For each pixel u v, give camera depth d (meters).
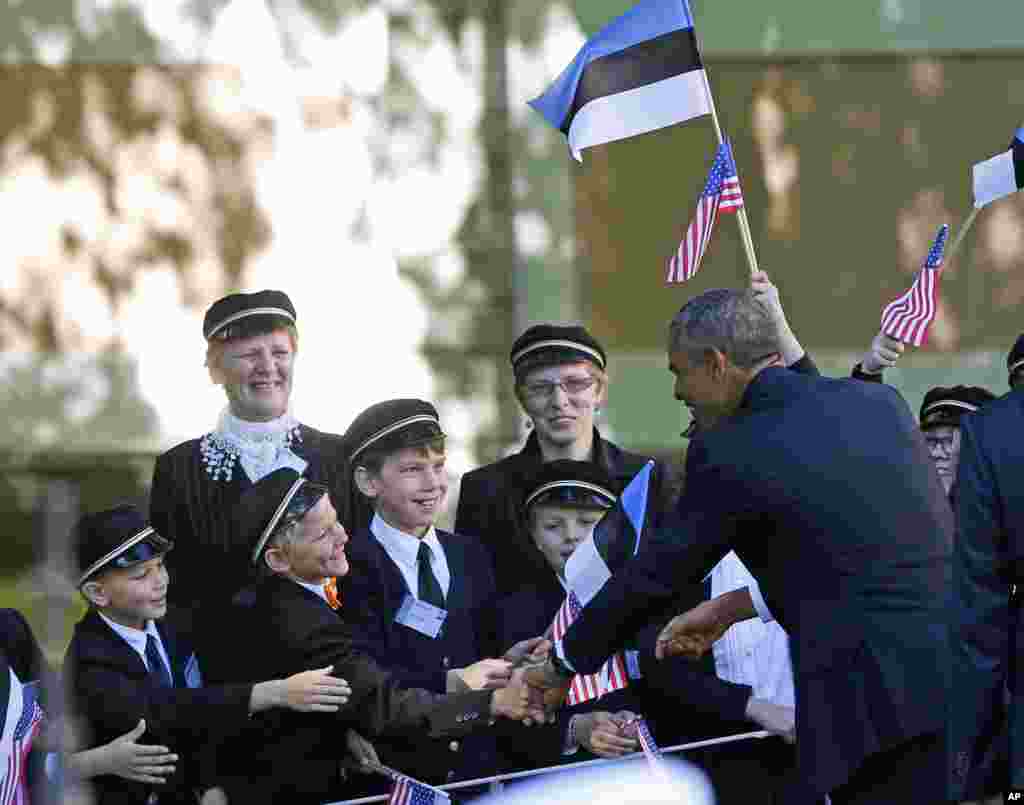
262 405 15.48
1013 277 32.47
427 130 32.03
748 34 32.19
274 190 31.81
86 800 13.21
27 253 31.44
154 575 13.69
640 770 14.15
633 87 15.20
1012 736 11.98
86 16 31.52
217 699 13.30
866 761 11.80
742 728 14.36
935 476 12.25
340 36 31.86
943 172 32.59
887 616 11.81
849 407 12.18
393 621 14.04
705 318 12.34
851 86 32.47
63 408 31.27
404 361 31.84
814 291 32.41
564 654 12.59
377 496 14.32
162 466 15.39
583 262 32.19
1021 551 12.10
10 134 31.42
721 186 14.73
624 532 13.54
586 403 15.53
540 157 31.98
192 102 31.70
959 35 32.44
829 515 11.88
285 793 13.38
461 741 14.35
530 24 31.91
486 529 15.22
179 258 31.67
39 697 13.30
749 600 13.58
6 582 19.81
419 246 32.00
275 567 13.66
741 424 12.19
